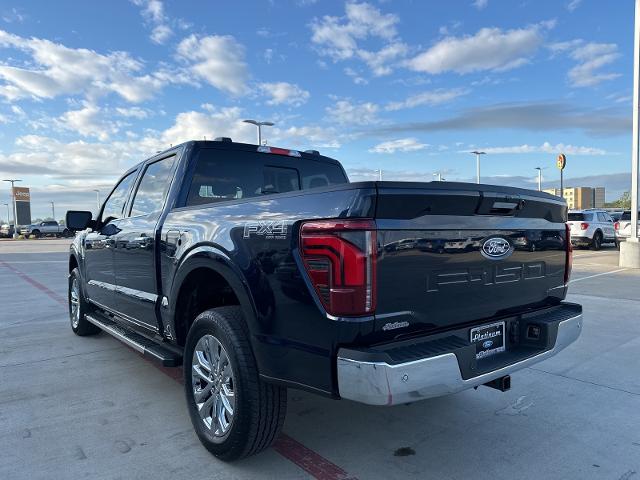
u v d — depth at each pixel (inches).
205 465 116.6
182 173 152.9
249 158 169.8
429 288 100.7
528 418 142.7
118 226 183.6
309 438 131.0
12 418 143.4
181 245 133.2
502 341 120.3
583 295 345.7
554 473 112.5
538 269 129.0
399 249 94.8
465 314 109.0
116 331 181.5
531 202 121.3
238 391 109.6
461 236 106.0
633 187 534.0
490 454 121.7
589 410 147.9
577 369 185.6
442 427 137.4
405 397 90.7
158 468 115.1
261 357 105.4
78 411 148.7
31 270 606.5
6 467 115.2
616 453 121.7
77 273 236.8
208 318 119.3
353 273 90.2
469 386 101.3
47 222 2169.0
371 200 90.3
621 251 530.0
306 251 96.0
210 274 131.6
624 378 175.5
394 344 97.2
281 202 104.5
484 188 107.0
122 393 164.2
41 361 201.3
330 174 199.8
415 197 95.1
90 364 197.2
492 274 114.3
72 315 251.9
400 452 123.2
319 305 94.0
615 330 243.3
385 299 93.3
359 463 117.6
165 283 143.3
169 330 144.6
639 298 332.5
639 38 518.0
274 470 114.4
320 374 95.4
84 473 112.7
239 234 111.8
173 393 164.2
